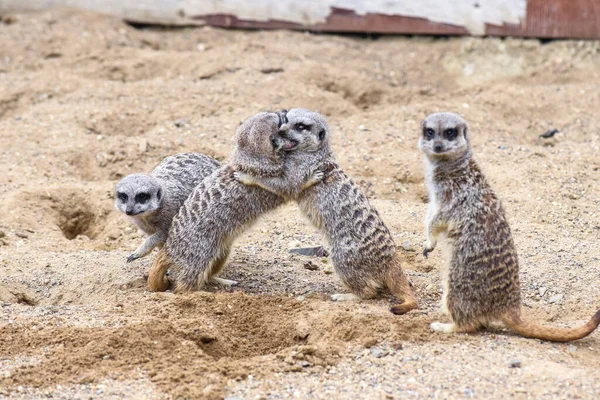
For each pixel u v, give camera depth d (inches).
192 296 431.8
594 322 369.4
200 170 501.0
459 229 387.5
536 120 737.6
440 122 390.9
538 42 853.2
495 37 863.1
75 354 369.1
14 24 898.1
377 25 889.5
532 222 549.3
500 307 382.3
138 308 423.5
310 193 451.8
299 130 445.1
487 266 380.5
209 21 919.7
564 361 358.9
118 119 718.5
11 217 549.6
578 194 588.7
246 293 458.0
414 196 609.6
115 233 549.3
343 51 872.3
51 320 406.0
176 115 722.8
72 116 717.3
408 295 434.9
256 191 452.1
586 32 838.5
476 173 392.8
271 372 356.5
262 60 826.2
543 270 470.6
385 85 808.9
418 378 346.0
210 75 802.8
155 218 473.7
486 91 784.9
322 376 353.4
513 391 332.2
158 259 455.5
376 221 444.8
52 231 548.1
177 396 338.0
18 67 828.6
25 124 704.4
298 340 402.0
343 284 452.4
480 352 365.7
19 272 473.1
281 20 909.2
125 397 338.3
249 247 523.5
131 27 921.5
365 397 333.7
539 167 627.8
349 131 694.5
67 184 606.5
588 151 660.1
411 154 655.1
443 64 861.2
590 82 806.5
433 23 876.0
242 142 447.2
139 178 464.1
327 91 778.2
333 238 447.5
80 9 927.0
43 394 341.7
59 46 859.4
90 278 466.9
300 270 493.0
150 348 373.7
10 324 398.9
